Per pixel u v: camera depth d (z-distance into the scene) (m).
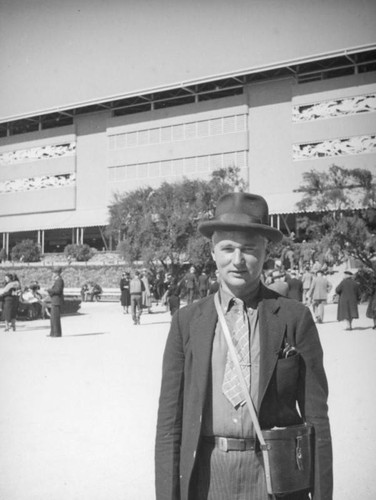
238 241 2.16
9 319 17.66
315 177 35.34
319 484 2.02
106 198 69.19
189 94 66.81
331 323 18.80
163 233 41.09
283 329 2.12
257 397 2.06
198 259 39.28
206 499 2.06
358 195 35.06
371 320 20.14
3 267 59.12
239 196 2.22
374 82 55.72
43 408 6.44
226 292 2.22
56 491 3.79
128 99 69.00
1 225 75.38
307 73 58.94
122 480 4.05
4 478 4.03
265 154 60.34
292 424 2.11
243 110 61.28
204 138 63.44
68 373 9.04
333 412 6.08
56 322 15.64
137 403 6.71
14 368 9.62
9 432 5.36
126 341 14.30
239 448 2.05
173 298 21.77
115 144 68.81
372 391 7.12
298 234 55.75
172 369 2.21
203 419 2.10
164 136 65.94
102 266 54.59
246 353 2.11
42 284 56.94
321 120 57.72
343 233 32.34
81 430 5.47
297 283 15.98
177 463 2.15
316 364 2.13
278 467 1.98
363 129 55.91
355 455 4.55
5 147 76.38
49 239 80.69
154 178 66.19
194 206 41.06
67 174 72.00
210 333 2.15
